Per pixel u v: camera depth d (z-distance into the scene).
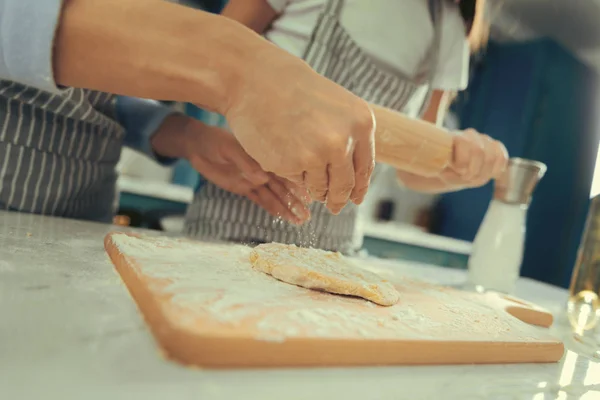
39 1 0.42
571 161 3.02
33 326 0.31
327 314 0.42
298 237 0.96
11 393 0.23
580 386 0.43
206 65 0.45
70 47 0.44
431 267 1.29
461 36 1.11
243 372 0.31
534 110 2.85
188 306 0.36
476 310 0.59
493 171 0.86
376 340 0.37
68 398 0.24
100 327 0.34
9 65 0.44
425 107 1.13
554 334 0.67
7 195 0.76
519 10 2.53
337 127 0.43
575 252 2.92
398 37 0.98
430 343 0.41
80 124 0.82
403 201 2.98
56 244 0.59
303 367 0.34
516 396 0.37
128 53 0.45
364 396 0.32
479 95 3.06
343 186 0.50
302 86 0.44
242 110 0.46
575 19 2.50
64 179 0.82
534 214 2.90
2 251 0.50
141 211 1.86
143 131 1.00
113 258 0.55
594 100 3.05
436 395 0.34
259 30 1.00
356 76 0.97
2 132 0.72
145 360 0.30
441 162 0.78
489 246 0.91
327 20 0.92
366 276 0.59
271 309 0.40
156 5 0.46
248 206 0.98
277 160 0.46
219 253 0.65
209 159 0.94
